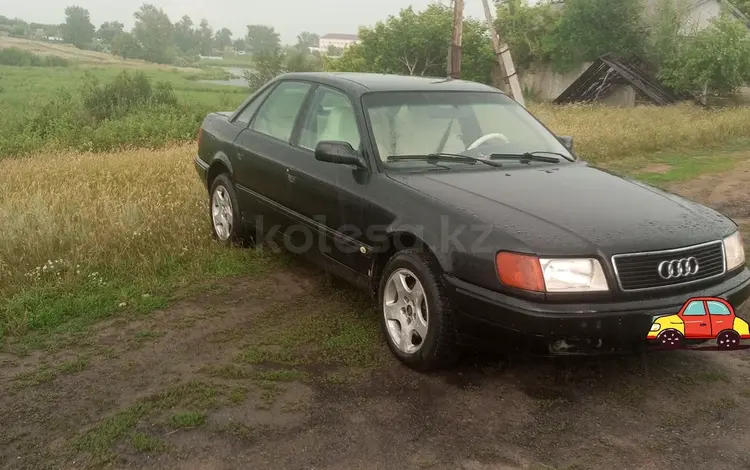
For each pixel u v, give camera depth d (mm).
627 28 34344
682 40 31172
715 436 3123
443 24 39844
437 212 3607
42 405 3330
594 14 34969
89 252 5410
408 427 3166
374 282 4121
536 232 3293
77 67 112000
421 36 40062
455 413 3297
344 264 4379
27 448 2959
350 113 4516
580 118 17891
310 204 4609
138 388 3506
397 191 3896
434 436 3098
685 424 3227
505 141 4617
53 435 3066
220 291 4953
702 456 2963
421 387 3545
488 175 4113
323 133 4730
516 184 3939
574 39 36344
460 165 4262
